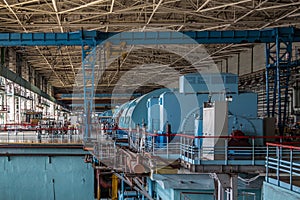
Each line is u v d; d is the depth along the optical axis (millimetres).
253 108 15211
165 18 36188
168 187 11641
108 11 33344
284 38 24734
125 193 20297
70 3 29891
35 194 24328
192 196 11633
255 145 13367
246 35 25734
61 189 24453
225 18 35000
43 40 26578
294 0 29781
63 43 26672
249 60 42562
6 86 43594
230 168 11320
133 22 36125
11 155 24359
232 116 13570
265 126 13953
